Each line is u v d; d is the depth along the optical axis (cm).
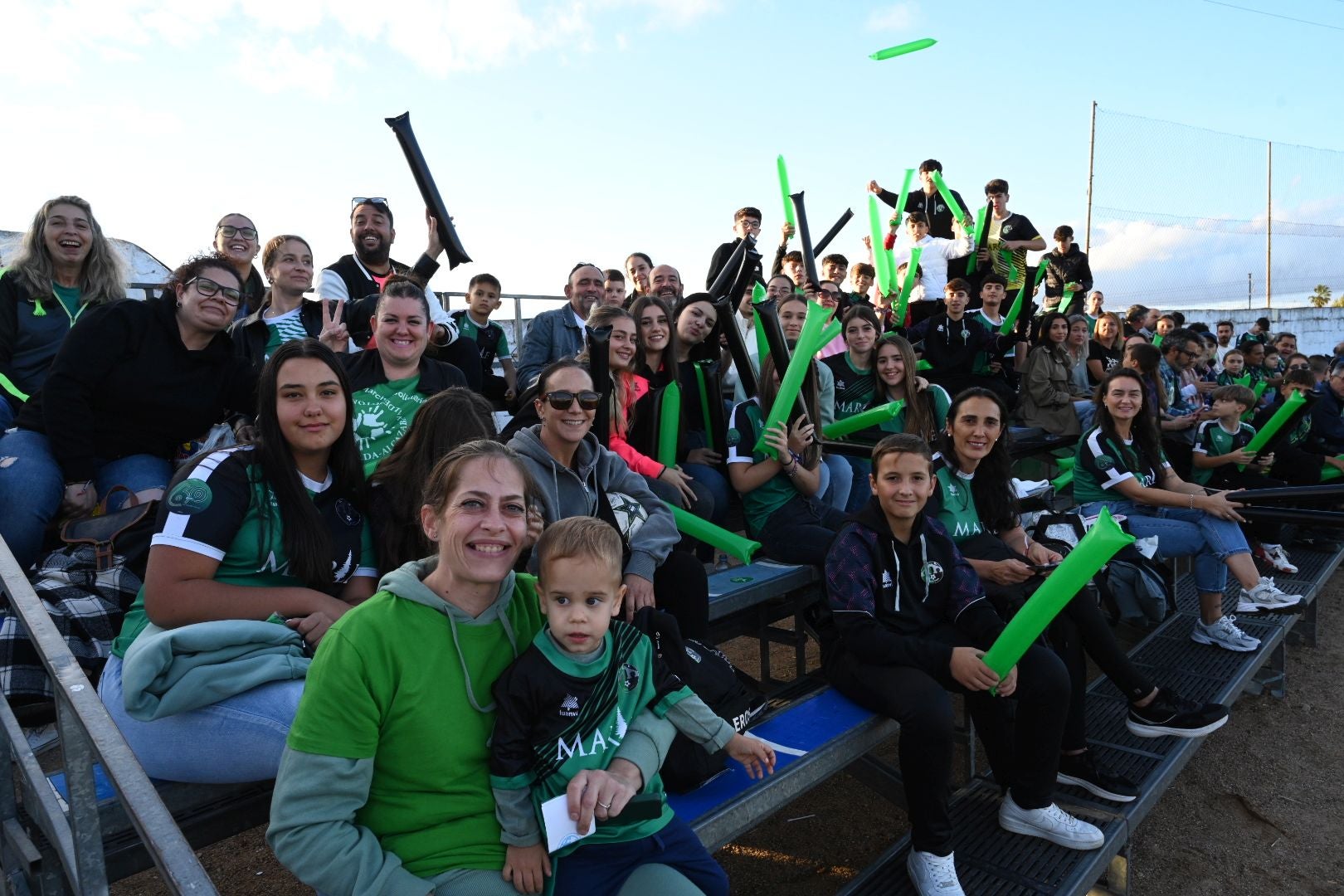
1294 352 1202
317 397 201
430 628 156
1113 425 441
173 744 176
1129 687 310
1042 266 676
